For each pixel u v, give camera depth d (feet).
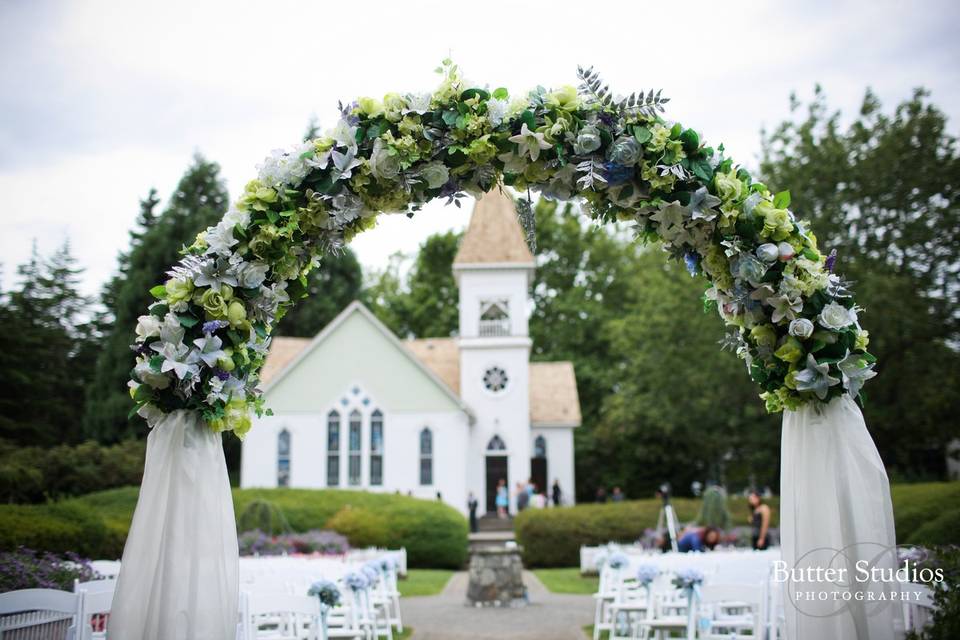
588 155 17.90
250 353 18.02
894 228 92.84
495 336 118.93
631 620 37.09
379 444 110.42
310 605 23.35
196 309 17.39
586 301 157.28
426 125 18.12
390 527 82.84
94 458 101.30
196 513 16.43
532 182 18.62
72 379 153.07
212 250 17.53
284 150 18.24
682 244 18.92
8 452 99.96
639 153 17.63
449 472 109.50
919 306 86.84
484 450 116.57
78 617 19.85
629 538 82.69
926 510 49.49
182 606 15.93
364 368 111.65
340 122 18.20
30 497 79.56
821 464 17.15
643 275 122.62
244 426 17.53
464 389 118.32
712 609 32.89
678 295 103.76
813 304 17.51
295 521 81.56
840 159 92.89
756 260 17.47
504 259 118.83
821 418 17.38
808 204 92.48
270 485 109.09
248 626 21.49
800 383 17.06
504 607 52.65
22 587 27.17
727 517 71.97
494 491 116.16
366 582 31.58
